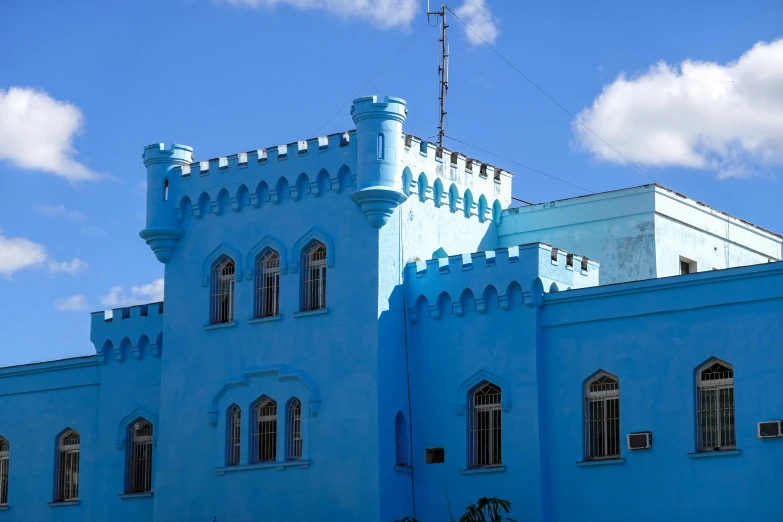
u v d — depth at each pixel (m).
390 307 45.94
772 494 39.00
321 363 46.19
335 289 46.38
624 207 50.16
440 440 45.19
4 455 55.88
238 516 46.94
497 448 44.28
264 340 47.59
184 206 50.22
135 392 51.56
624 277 49.69
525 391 43.62
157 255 50.41
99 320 52.97
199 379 48.75
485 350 44.72
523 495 43.09
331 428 45.56
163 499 48.72
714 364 40.78
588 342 43.09
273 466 46.53
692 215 51.88
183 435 48.72
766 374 39.59
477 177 50.84
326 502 45.22
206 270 49.34
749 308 40.22
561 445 43.03
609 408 42.62
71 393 54.09
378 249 45.72
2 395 56.12
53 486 53.59
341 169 46.81
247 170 48.81
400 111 46.50
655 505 41.00
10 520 54.56
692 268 51.84
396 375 45.75
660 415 41.31
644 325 42.09
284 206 48.00
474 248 50.50
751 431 39.62
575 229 50.91
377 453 44.50
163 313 50.34
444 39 54.59
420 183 47.91
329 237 46.75
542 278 43.84
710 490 40.09
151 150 50.78
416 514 45.25
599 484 42.16
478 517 41.34
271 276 48.16
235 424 47.94
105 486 51.59
